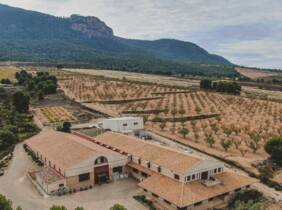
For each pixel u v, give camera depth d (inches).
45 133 4227.4
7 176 3248.0
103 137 3941.9
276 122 5462.6
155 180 2783.0
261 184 3083.2
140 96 7834.6
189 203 2413.9
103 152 3095.5
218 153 3890.3
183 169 2711.6
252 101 7436.0
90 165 3004.4
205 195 2536.9
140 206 2581.2
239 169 3425.2
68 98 7544.3
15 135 4485.7
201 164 2765.7
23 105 5974.4
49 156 3353.8
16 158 3772.1
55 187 2847.0
